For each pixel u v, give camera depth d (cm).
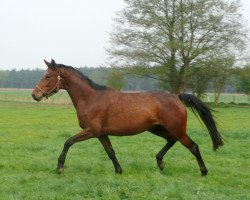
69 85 1021
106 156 1339
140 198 791
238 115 3731
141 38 5322
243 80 5806
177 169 1125
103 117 999
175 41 5103
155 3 5188
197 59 5225
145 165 1159
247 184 965
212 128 1037
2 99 6166
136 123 1000
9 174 1031
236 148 1605
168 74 5403
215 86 5478
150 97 1020
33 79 14800
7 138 1877
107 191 827
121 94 1017
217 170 1127
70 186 878
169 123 1012
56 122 2819
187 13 5169
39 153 1400
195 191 855
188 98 1040
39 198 788
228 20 5234
